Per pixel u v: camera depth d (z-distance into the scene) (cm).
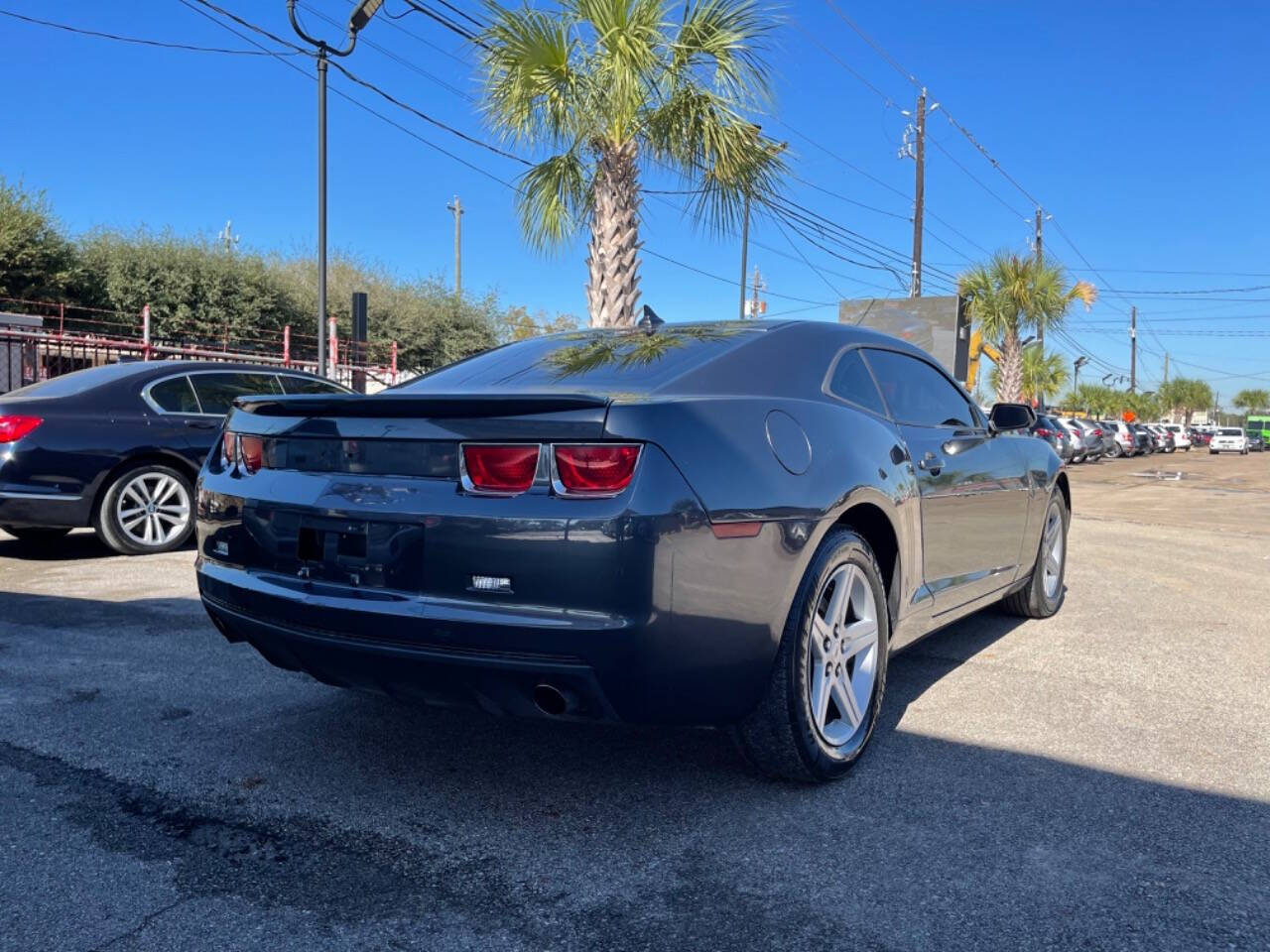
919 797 283
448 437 254
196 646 437
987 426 438
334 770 300
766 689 273
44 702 359
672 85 905
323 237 1374
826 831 260
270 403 291
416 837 255
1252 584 666
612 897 225
